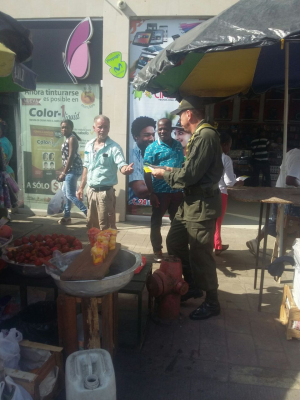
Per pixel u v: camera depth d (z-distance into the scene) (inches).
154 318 126.7
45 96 250.4
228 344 112.8
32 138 258.2
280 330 120.6
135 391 92.9
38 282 106.9
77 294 87.4
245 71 167.0
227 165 174.7
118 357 106.1
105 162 160.6
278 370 101.3
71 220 255.3
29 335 103.7
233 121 410.3
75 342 98.3
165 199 167.0
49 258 106.8
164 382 96.2
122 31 226.5
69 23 237.9
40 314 110.3
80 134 252.2
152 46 229.1
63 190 239.5
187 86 172.4
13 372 81.9
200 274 121.3
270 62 163.5
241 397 91.2
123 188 244.2
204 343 113.2
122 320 126.0
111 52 229.3
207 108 341.1
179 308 127.9
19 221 250.7
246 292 147.6
